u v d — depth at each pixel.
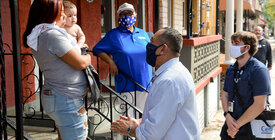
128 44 4.09
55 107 2.36
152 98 1.93
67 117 2.40
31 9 2.34
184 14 12.10
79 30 3.92
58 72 2.33
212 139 6.22
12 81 4.70
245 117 2.89
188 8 5.65
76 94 2.42
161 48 2.02
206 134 6.54
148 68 4.25
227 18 9.55
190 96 1.96
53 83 2.37
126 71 4.08
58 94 2.35
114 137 4.04
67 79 2.36
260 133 2.89
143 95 4.23
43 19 2.30
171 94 1.87
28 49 4.70
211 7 16.64
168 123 1.87
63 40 2.29
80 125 2.49
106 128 4.34
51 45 2.27
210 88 7.46
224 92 3.24
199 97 6.44
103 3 7.61
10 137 3.68
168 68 1.99
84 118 2.54
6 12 4.58
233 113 3.04
